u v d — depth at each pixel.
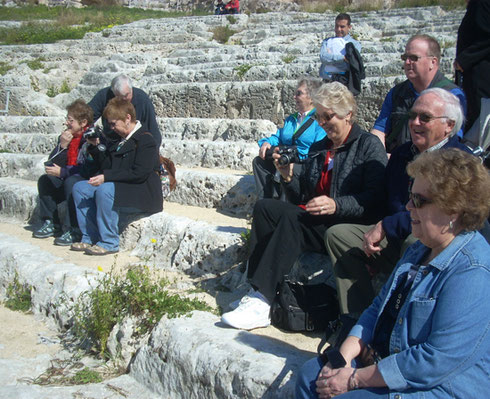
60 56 16.00
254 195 5.93
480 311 2.22
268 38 13.05
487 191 2.31
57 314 4.80
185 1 27.19
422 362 2.27
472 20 4.45
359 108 7.95
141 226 5.71
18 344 4.50
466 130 4.55
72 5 27.28
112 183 5.57
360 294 3.42
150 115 6.39
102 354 4.22
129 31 17.22
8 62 16.14
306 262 4.18
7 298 5.42
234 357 3.31
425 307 2.36
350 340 2.73
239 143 7.40
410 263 2.61
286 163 4.20
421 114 3.27
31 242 6.27
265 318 3.80
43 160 8.41
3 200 7.73
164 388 3.68
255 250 4.07
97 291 4.31
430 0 16.02
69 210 6.10
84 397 3.68
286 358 3.24
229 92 9.45
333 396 2.49
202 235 5.07
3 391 3.69
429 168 2.36
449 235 2.40
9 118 11.19
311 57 10.27
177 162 7.75
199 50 13.45
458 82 4.81
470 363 2.23
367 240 3.30
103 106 6.86
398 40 11.38
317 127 5.20
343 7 17.86
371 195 3.78
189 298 4.35
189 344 3.59
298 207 3.98
